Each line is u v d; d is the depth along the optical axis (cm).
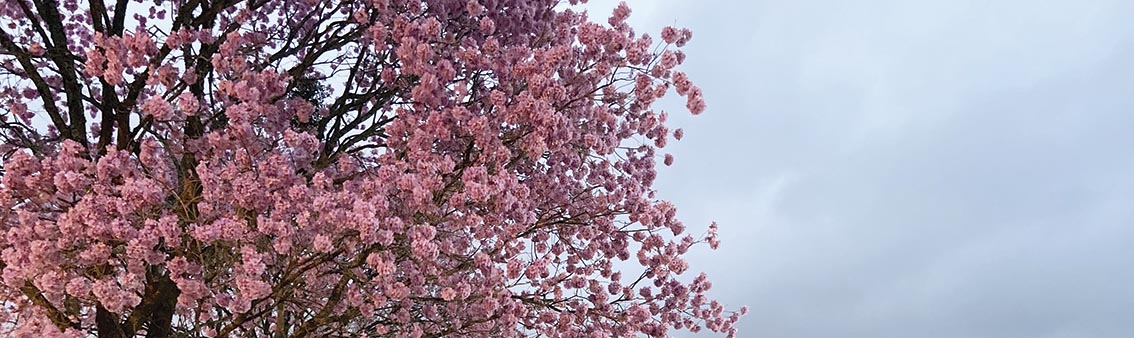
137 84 756
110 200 583
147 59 685
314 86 1030
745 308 1071
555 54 700
